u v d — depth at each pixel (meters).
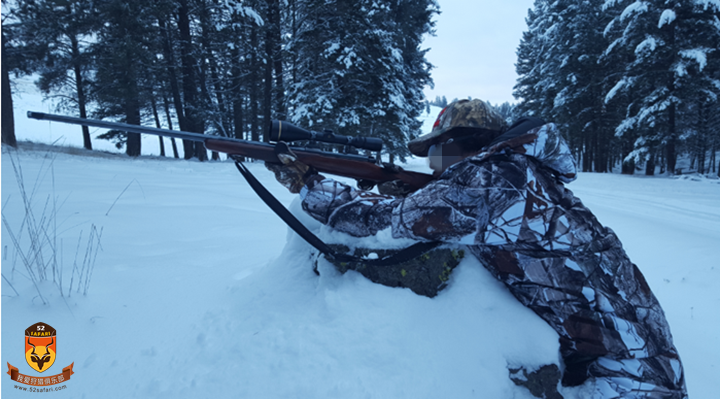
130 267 2.32
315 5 13.91
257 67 16.64
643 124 18.61
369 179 1.54
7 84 10.74
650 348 1.14
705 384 1.87
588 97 25.19
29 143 13.38
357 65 13.91
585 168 32.50
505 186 1.10
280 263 1.91
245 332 1.47
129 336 1.54
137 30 14.62
